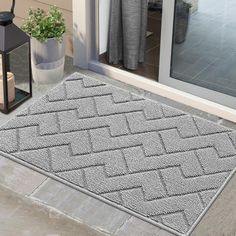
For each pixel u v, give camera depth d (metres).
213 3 1.67
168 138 1.62
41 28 1.76
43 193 1.44
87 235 1.33
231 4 1.64
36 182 1.47
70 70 1.92
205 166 1.53
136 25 1.85
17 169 1.50
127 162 1.53
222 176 1.50
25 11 2.00
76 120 1.68
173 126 1.67
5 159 1.53
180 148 1.59
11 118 1.68
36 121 1.67
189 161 1.54
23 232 1.34
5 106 1.69
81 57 1.92
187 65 1.79
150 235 1.34
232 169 1.52
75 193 1.44
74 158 1.54
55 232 1.34
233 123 1.71
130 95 1.80
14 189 1.45
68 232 1.34
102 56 1.95
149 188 1.46
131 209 1.40
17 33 1.64
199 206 1.41
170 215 1.38
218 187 1.47
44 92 1.80
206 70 1.76
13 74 1.73
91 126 1.66
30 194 1.43
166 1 1.73
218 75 1.75
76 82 1.85
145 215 1.38
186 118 1.71
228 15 1.66
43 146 1.58
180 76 1.82
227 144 1.61
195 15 1.72
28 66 1.82
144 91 1.84
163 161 1.54
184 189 1.46
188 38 1.75
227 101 1.75
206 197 1.44
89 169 1.51
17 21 2.05
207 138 1.63
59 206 1.40
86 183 1.46
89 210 1.40
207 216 1.39
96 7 1.83
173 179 1.48
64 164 1.52
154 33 2.10
